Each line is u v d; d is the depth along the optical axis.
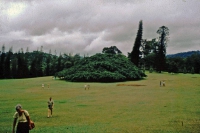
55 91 53.16
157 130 17.06
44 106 31.30
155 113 24.66
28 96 43.69
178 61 144.12
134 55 115.69
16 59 151.50
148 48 140.75
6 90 55.59
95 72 81.94
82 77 79.81
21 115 10.91
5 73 126.44
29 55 196.00
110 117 22.89
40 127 18.83
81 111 26.89
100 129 17.53
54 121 21.45
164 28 116.44
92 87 61.09
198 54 140.62
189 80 72.56
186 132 16.45
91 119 22.08
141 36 115.88
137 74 83.00
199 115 23.11
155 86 58.84
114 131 16.84
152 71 119.88
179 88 52.47
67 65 143.88
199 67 127.69
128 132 16.55
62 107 30.25
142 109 27.41
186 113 24.31
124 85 64.31
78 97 41.50
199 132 16.45
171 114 23.86
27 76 132.50
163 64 116.75
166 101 33.81
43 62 175.50
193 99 35.28
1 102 35.34
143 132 16.50
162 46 117.25
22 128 10.77
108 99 37.91
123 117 22.75
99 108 28.84
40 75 138.50
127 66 90.75
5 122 20.94
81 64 94.69
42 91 53.38
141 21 114.94
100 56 99.44
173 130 16.98
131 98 38.41
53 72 144.12
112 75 78.06
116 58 99.06
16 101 36.50
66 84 71.44
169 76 91.00
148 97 39.09
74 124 19.84
